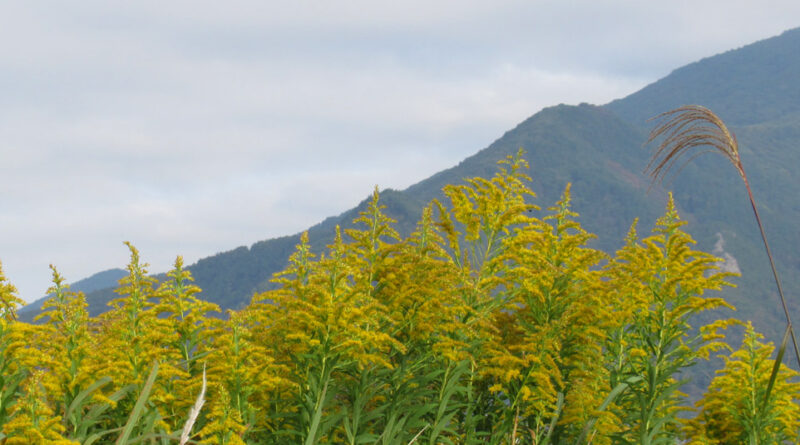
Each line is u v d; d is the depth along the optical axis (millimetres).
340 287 6871
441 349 7277
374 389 7008
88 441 4980
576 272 8172
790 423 8656
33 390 4906
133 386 5707
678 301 8289
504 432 7551
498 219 8406
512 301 8359
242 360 6242
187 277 6906
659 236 8688
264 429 6891
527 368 7676
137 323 6344
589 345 7988
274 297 7395
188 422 3137
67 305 6004
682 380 7855
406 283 7441
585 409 7531
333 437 6855
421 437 6996
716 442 9156
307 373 6617
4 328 5305
